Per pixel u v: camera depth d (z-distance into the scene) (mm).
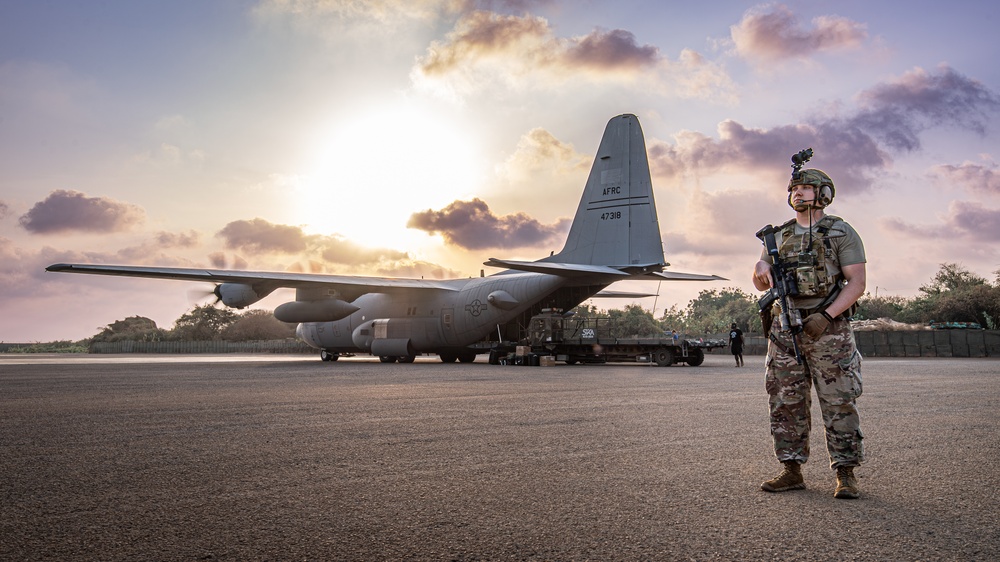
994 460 4621
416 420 7008
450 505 3396
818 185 3902
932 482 3930
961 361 27453
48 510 3291
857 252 3777
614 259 23297
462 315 26469
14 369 20594
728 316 74375
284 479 4051
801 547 2691
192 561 2533
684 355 23266
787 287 3820
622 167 23562
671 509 3307
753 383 13117
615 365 24500
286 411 7895
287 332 76250
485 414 7570
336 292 27250
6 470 4328
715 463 4547
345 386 12227
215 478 4078
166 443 5461
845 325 3703
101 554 2615
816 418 7328
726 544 2734
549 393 10578
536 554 2613
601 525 3021
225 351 71625
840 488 3537
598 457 4785
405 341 27672
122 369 20375
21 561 2525
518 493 3666
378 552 2641
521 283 25219
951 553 2611
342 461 4652
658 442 5484
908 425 6453
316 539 2816
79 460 4688
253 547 2703
